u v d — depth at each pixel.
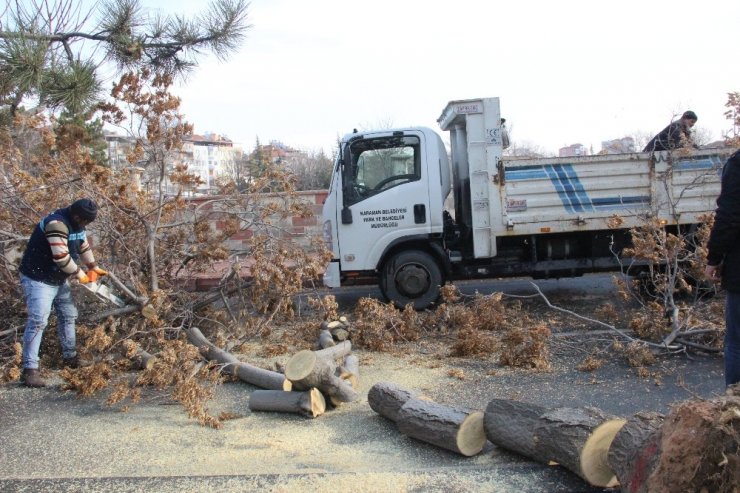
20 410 5.21
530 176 8.56
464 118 8.96
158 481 3.74
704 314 7.02
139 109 6.46
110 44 6.94
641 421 3.29
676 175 8.55
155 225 6.61
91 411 5.15
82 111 6.51
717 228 4.15
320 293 10.68
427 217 8.59
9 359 6.30
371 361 6.43
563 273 9.16
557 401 5.09
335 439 4.40
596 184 8.57
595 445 3.46
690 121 8.70
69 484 3.74
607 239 8.84
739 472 2.70
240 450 4.24
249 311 7.03
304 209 7.41
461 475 3.70
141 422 4.86
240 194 7.25
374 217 8.63
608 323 7.76
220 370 5.50
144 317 6.22
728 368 4.32
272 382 5.51
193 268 7.17
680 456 2.78
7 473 3.97
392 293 8.77
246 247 7.49
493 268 9.04
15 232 6.80
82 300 6.52
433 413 4.14
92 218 5.82
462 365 6.23
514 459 3.95
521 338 6.16
